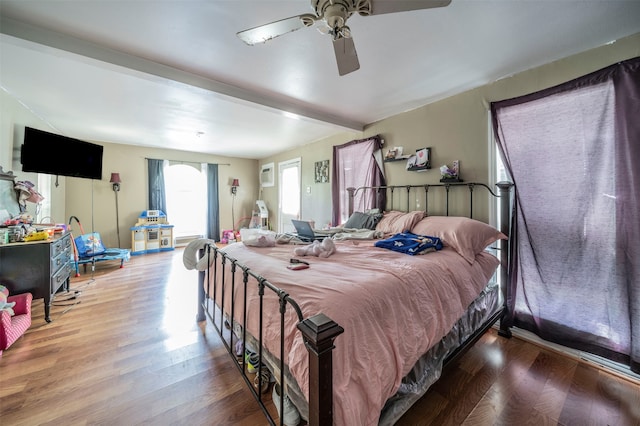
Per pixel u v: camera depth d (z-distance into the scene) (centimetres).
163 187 550
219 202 630
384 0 110
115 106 292
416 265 153
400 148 304
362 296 112
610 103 165
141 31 164
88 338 203
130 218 517
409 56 190
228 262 179
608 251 167
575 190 179
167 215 565
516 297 209
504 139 213
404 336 117
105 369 166
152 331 214
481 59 194
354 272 139
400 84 234
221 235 631
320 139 448
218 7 144
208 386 152
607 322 168
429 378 130
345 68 161
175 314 246
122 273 379
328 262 165
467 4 139
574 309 181
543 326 193
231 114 321
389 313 115
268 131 399
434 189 272
